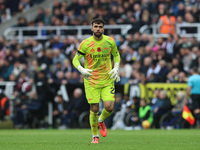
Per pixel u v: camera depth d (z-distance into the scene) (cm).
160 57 5944
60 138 3391
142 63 6031
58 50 6444
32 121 5462
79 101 5278
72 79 5525
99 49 2723
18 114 5416
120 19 7019
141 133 4041
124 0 7469
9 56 6875
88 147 2478
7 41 7288
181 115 5147
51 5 8506
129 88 5291
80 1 7775
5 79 6738
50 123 5456
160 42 6234
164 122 5194
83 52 2747
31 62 6831
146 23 6812
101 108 5188
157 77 5431
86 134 3962
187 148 2403
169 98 5194
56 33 7325
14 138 3434
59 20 7481
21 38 7425
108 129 5053
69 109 5294
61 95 5400
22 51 6988
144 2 7325
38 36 7256
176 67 5838
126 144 2688
